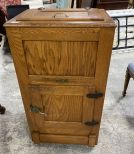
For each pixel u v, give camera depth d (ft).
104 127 4.97
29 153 4.34
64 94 3.45
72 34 2.70
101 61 2.98
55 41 2.80
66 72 3.16
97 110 3.67
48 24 2.64
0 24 8.05
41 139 4.42
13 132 4.89
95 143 4.38
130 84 6.75
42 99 3.58
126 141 4.58
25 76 3.26
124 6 13.33
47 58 3.01
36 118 3.93
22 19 2.86
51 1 16.62
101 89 3.34
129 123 5.09
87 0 9.75
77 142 4.39
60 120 3.95
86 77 3.19
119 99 6.04
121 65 8.14
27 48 2.92
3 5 8.71
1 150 4.42
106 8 12.94
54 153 4.33
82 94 3.42
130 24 10.47
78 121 3.93
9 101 6.05
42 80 3.29
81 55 2.94
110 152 4.31
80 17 2.89
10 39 2.82
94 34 2.69
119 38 9.73
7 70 7.87
